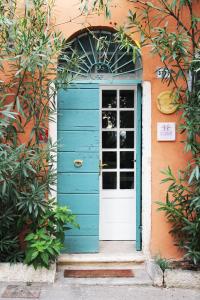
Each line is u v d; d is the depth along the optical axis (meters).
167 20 5.36
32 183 4.94
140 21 5.35
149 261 5.34
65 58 5.23
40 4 5.05
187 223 5.16
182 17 5.37
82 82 5.60
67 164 5.61
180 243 5.38
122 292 4.75
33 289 4.76
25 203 4.82
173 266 5.19
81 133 5.62
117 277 5.10
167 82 5.40
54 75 5.27
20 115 5.19
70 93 5.59
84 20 5.43
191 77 5.17
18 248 5.16
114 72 5.72
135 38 5.39
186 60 5.05
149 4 5.02
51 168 5.15
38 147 5.06
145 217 5.50
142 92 5.56
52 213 5.02
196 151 5.15
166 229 5.47
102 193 6.03
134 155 5.99
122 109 5.97
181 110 5.37
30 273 4.94
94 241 5.63
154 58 5.42
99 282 4.95
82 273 5.20
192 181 5.17
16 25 4.87
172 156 5.47
